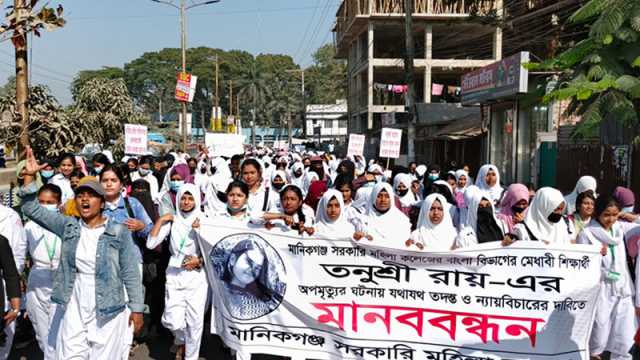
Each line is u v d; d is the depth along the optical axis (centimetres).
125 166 834
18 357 529
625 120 739
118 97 1858
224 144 2350
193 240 495
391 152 1259
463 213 622
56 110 1004
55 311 443
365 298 485
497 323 468
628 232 488
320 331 488
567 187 1449
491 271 468
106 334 388
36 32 559
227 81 9006
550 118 1723
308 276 489
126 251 392
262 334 490
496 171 838
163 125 5728
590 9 764
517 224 501
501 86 1509
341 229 527
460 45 3522
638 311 455
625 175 1199
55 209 497
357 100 3791
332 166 1691
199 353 545
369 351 482
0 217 446
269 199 647
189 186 504
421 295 478
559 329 461
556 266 459
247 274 490
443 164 2506
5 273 389
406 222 554
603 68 752
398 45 3622
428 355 477
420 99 3597
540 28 2094
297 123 8794
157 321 583
